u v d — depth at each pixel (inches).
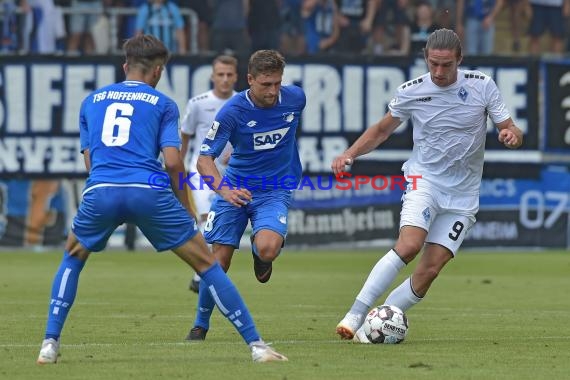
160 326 1119.0
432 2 2576.3
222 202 1016.9
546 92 2273.6
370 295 976.3
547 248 2303.2
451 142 986.7
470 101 981.2
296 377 762.8
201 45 2509.8
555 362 860.6
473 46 2598.4
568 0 2655.0
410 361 854.5
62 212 2220.7
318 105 2235.5
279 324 1148.5
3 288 1557.6
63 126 2209.6
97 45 2497.5
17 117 2203.5
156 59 844.0
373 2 2559.1
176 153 809.5
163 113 823.1
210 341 989.2
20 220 2217.0
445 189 995.3
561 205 2300.7
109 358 862.5
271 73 953.5
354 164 2237.9
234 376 765.3
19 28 2476.6
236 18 2509.8
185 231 809.5
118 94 829.8
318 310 1300.4
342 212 2246.6
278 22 2529.5
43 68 2203.5
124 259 2127.2
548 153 2284.7
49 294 1473.9
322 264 2020.2
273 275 1804.9
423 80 991.0
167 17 2480.3
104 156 812.6
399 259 971.3
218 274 816.3
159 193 803.4
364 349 930.7
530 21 2625.5
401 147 2235.5
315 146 2237.9
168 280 1716.3
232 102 984.9
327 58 2235.5
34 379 756.0
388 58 2246.6
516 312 1290.6
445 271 1918.1
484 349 939.3
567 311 1304.1
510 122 981.8
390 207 2246.6
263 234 984.9
